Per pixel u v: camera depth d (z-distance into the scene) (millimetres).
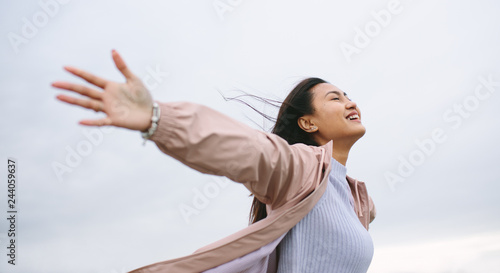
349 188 2297
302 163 1808
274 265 1976
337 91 2393
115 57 1282
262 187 1652
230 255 1712
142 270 1699
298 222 1894
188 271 1693
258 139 1545
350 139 2328
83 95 1267
